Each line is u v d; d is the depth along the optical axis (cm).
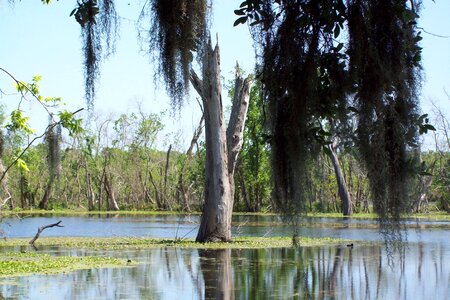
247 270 1675
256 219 5025
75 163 7394
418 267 1773
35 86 1525
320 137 568
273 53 536
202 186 6550
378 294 1317
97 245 2455
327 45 533
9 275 1502
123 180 7819
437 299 1261
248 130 5406
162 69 715
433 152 5891
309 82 525
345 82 536
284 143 549
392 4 512
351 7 520
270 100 542
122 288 1347
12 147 1641
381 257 2016
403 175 532
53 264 1709
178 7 709
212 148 2527
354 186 6669
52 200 7275
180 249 2278
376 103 516
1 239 2772
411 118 534
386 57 514
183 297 1253
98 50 766
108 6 764
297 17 527
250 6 559
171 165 7731
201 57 750
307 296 1287
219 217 2542
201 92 2480
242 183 6481
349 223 4328
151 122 7769
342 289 1380
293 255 2072
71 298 1215
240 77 2598
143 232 3425
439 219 5109
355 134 543
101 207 7575
